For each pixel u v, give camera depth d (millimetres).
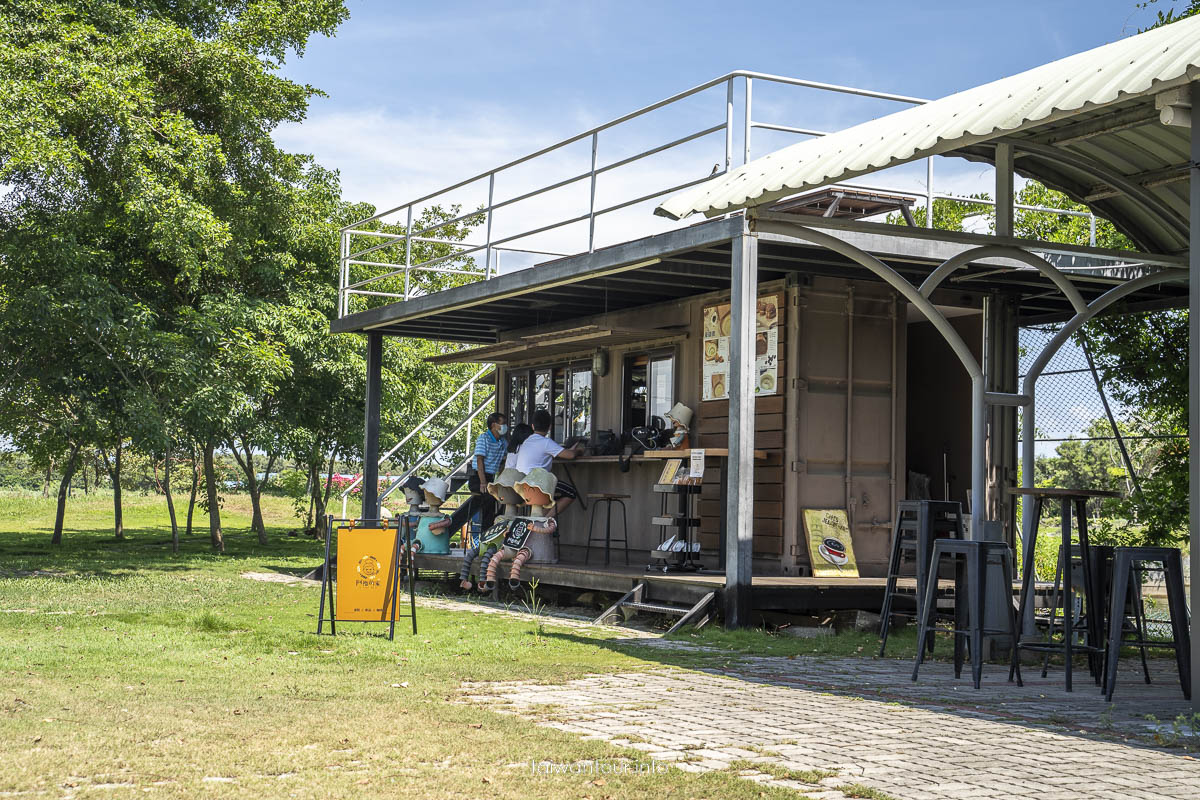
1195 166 6191
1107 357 13828
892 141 7410
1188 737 5602
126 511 38594
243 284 22656
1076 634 9195
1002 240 9086
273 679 6688
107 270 20188
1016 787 4477
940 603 11273
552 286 12805
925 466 15094
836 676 7672
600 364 14984
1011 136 8914
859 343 12516
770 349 12461
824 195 11289
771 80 10422
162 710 5566
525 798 4062
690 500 13312
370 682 6680
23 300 16875
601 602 12672
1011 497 12992
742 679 7340
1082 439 14016
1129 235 10352
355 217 24875
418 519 15578
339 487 28797
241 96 19172
